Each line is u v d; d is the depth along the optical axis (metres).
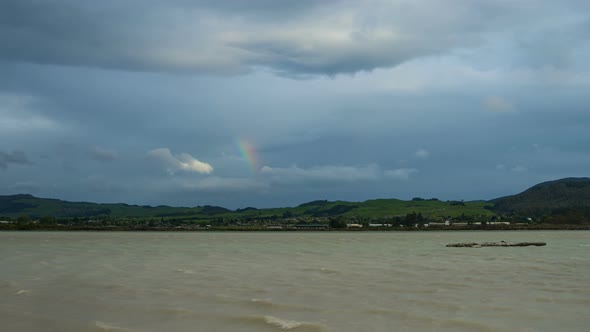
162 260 64.81
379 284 40.97
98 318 28.30
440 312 29.67
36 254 75.06
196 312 29.69
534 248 95.31
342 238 164.50
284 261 63.34
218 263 60.34
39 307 31.28
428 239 153.25
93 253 78.44
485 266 56.19
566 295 35.53
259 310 30.25
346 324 26.81
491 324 26.72
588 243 118.81
